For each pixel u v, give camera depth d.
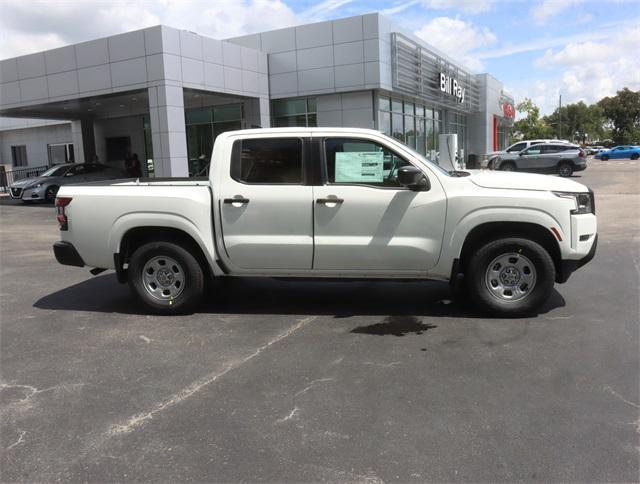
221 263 5.90
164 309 6.06
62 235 6.21
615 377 4.18
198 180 6.82
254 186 5.68
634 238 10.30
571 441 3.30
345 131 5.61
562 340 4.99
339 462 3.14
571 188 5.46
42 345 5.21
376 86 19.86
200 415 3.73
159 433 3.51
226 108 22.84
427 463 3.11
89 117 26.86
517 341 5.00
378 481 2.95
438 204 5.45
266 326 5.63
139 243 6.23
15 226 14.69
